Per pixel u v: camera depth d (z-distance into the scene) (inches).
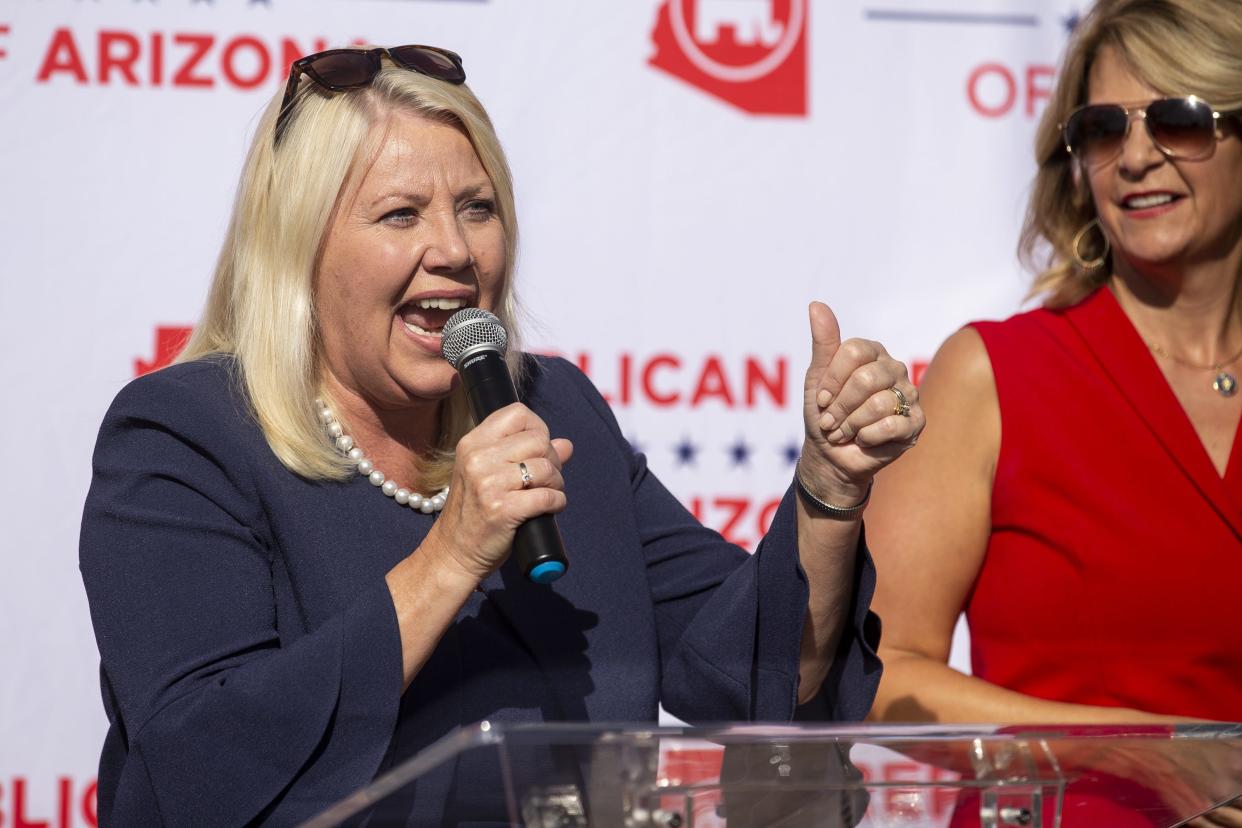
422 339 182.2
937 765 127.9
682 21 321.1
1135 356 242.1
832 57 324.8
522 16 316.2
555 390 211.8
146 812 161.6
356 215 179.8
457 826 133.6
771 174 322.7
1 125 299.3
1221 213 236.7
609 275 318.0
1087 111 241.0
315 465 180.1
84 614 298.0
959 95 327.3
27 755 294.8
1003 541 239.8
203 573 170.4
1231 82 230.7
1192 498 233.0
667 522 213.3
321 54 185.8
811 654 190.9
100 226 302.0
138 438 179.0
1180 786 138.6
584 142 317.7
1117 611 230.5
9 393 297.6
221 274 195.2
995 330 249.8
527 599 186.9
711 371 320.5
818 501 182.2
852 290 324.5
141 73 303.7
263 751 157.0
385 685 158.6
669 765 118.6
